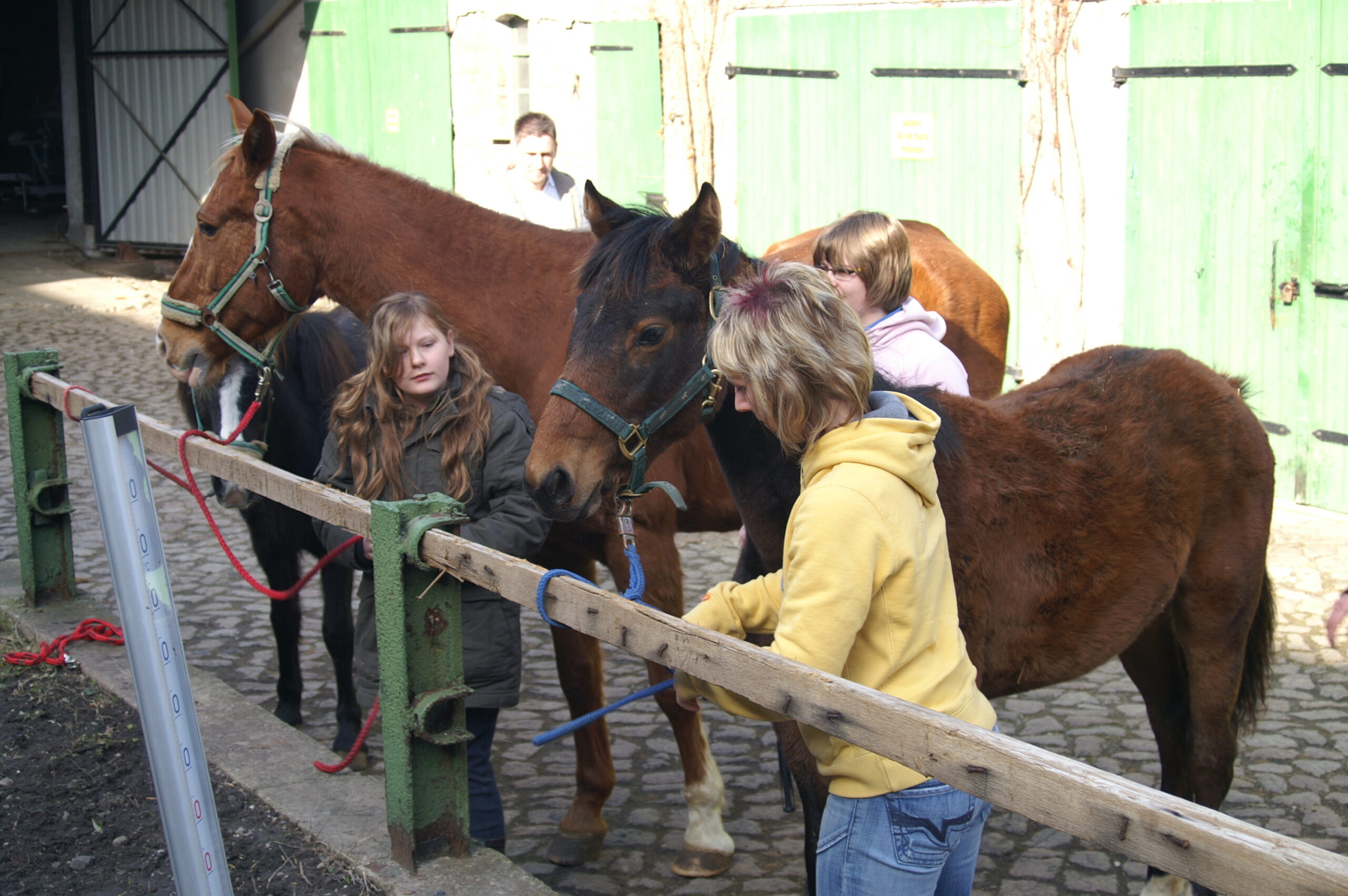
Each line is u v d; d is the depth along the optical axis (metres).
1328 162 5.88
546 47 10.17
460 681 2.45
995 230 7.30
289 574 3.97
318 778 2.93
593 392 2.36
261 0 12.91
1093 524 2.59
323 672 4.57
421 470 2.84
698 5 8.78
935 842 1.84
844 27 7.84
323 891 2.46
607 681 4.49
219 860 1.88
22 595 4.41
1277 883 1.20
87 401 3.59
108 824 2.85
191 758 1.82
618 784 3.70
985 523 2.44
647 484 2.39
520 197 6.02
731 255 2.44
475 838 2.85
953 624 1.92
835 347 1.81
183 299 3.43
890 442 1.80
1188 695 3.15
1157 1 6.37
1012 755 1.44
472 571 2.21
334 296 3.49
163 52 13.48
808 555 1.75
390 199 3.39
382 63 11.81
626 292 2.37
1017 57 6.99
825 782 2.42
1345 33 5.72
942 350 3.35
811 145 8.22
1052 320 7.09
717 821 3.23
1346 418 6.04
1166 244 6.56
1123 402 2.80
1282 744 3.83
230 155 3.41
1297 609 4.92
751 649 1.74
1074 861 3.21
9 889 2.57
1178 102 6.38
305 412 3.92
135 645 1.76
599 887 3.13
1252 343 6.32
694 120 8.96
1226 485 2.87
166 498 6.57
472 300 3.33
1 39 18.34
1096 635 2.63
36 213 17.14
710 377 2.37
